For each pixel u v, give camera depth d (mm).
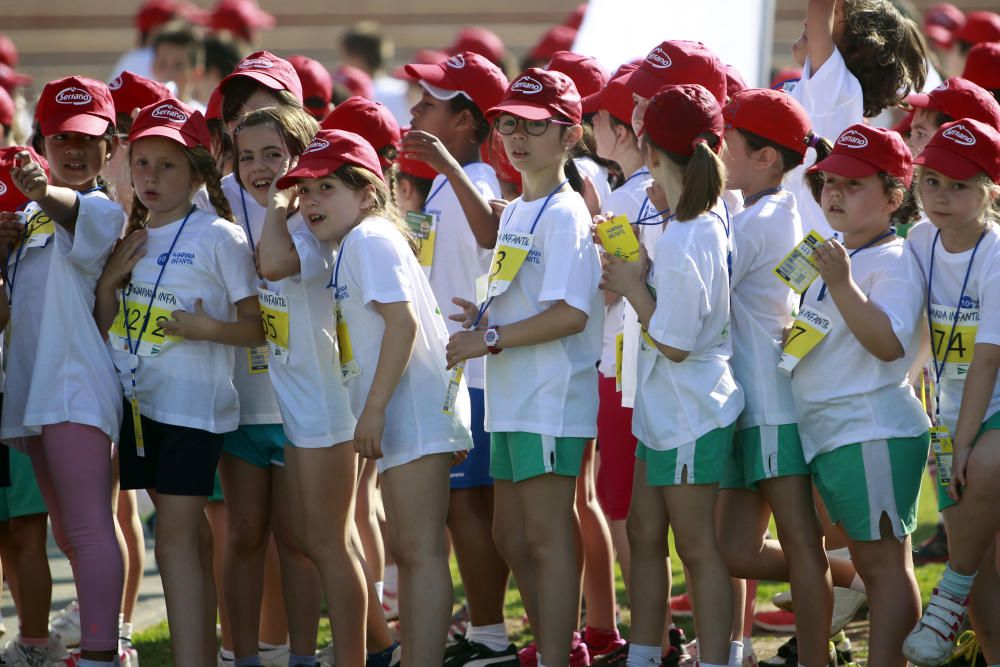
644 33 24828
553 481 15500
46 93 16875
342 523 16422
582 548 17953
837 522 15578
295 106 18109
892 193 15438
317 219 16047
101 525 15898
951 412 15719
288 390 16172
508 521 16281
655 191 16719
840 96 19328
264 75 18141
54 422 15820
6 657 18375
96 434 15953
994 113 17891
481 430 18500
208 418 16047
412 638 15492
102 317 16359
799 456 15789
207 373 16109
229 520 17250
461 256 19125
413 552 15625
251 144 16797
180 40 34031
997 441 14867
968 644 17219
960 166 14883
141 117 16297
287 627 18453
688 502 15273
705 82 18344
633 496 16125
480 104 19906
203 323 15852
